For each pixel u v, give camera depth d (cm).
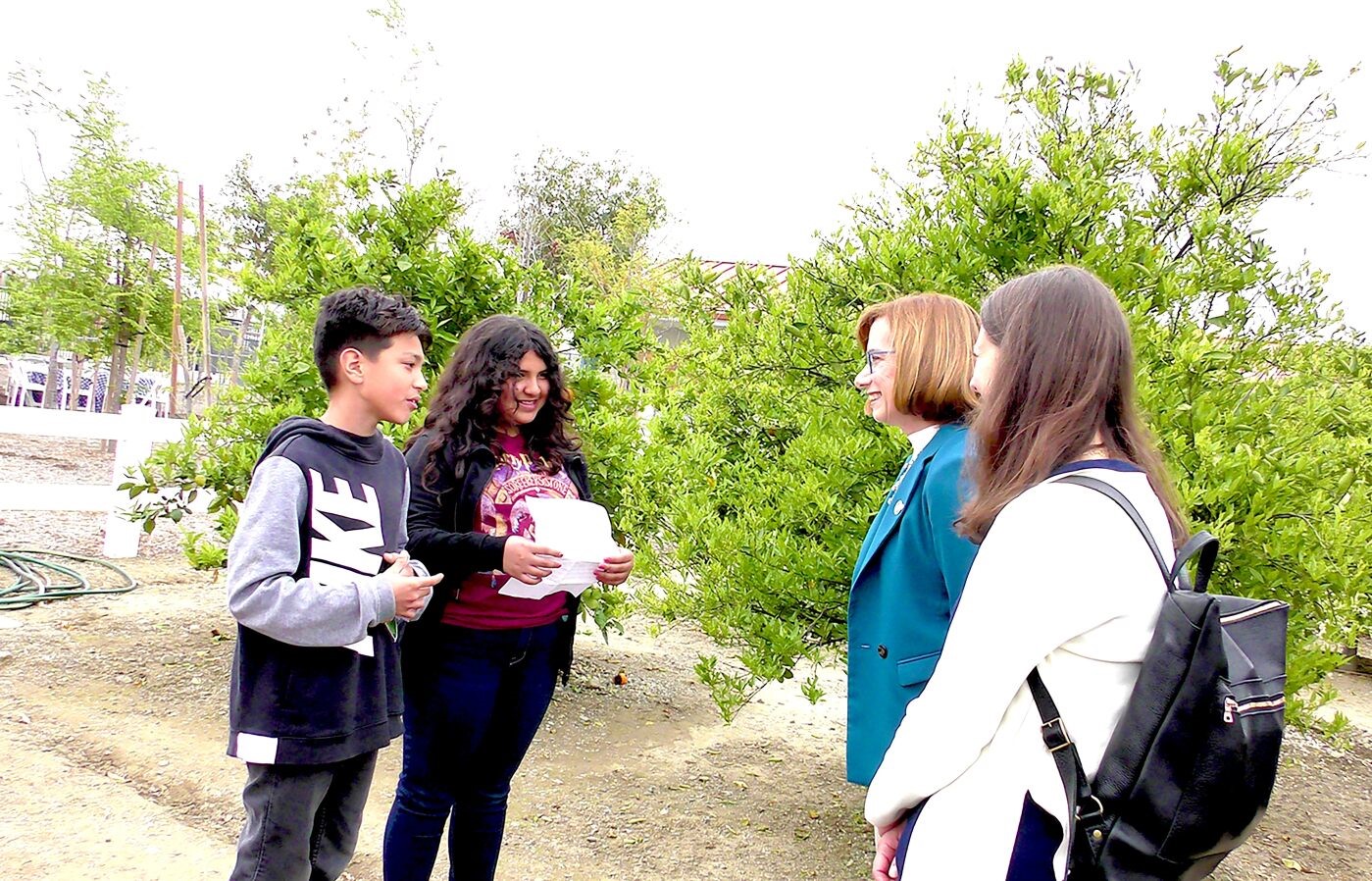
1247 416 301
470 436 242
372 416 214
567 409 261
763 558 329
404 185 474
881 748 198
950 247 345
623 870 311
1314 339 362
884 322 213
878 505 312
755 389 394
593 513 241
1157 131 366
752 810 369
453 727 235
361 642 202
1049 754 130
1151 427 289
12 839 279
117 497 679
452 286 457
